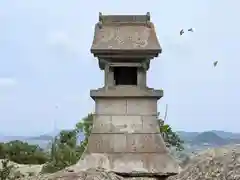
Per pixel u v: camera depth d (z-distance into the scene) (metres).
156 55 13.90
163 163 13.35
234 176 7.45
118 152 13.48
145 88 13.88
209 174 7.83
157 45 13.88
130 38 14.05
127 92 13.79
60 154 25.61
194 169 8.24
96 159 13.41
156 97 13.83
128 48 13.77
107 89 13.82
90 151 13.52
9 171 18.89
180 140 24.00
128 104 13.81
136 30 14.27
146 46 13.84
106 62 13.91
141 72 13.94
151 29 14.29
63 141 29.23
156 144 13.59
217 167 7.87
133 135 13.64
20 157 41.91
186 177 8.23
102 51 13.77
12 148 42.75
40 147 45.12
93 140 13.63
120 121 13.73
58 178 9.66
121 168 13.30
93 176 9.67
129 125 13.72
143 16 14.51
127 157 13.44
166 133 23.89
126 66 13.95
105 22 14.41
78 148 28.31
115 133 13.65
